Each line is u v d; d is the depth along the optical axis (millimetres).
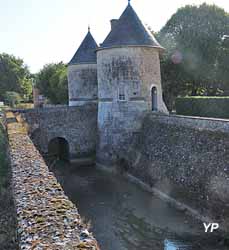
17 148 10516
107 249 12000
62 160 27625
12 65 65875
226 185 13305
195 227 13461
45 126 25609
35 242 3787
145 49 22984
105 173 23250
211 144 15117
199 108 22531
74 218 4574
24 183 6414
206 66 31422
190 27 32125
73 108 26328
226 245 11781
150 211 15555
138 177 20516
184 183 15867
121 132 23266
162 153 18672
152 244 12266
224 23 32000
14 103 54219
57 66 54969
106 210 15875
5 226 8102
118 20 24078
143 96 23000
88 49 30844
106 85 23719
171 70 32031
